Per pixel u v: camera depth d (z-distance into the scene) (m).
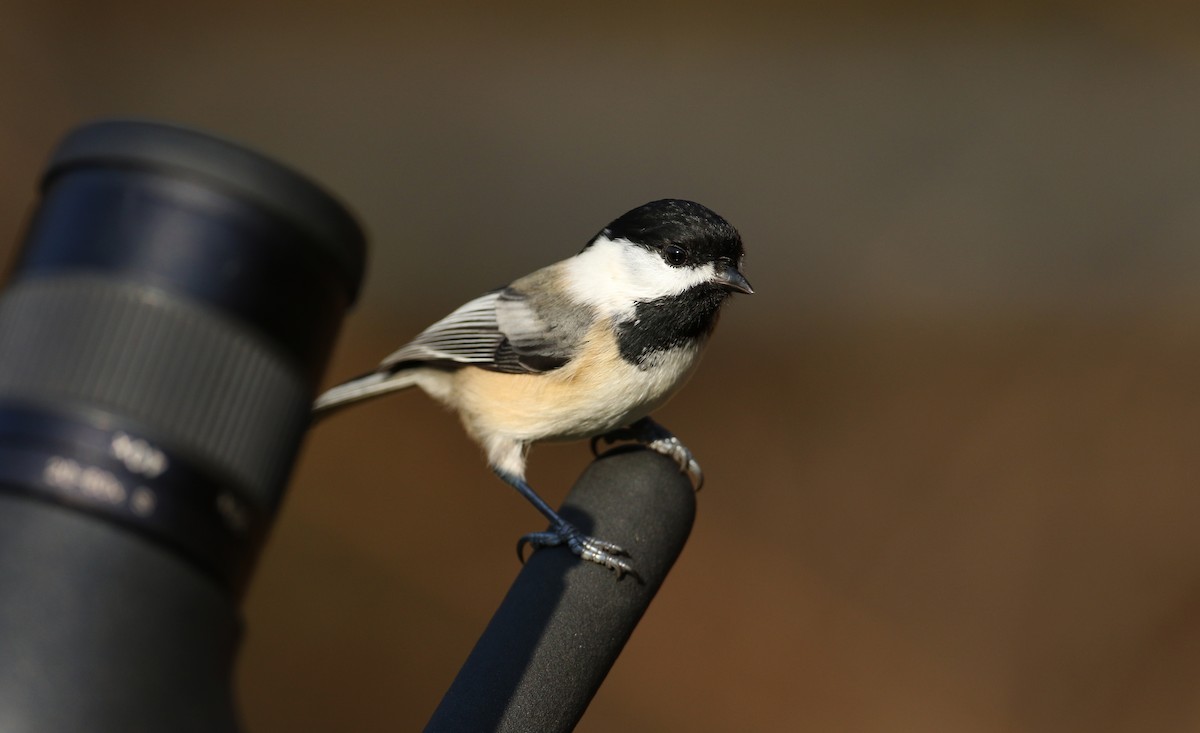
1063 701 9.80
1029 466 11.29
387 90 13.87
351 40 14.12
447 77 13.91
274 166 1.76
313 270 1.79
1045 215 12.83
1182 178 12.65
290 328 1.76
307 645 9.92
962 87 13.38
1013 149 13.05
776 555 10.87
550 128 13.59
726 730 9.62
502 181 13.51
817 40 13.74
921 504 11.19
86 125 1.78
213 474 1.65
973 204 12.96
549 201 13.39
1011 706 9.70
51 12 13.98
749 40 13.87
